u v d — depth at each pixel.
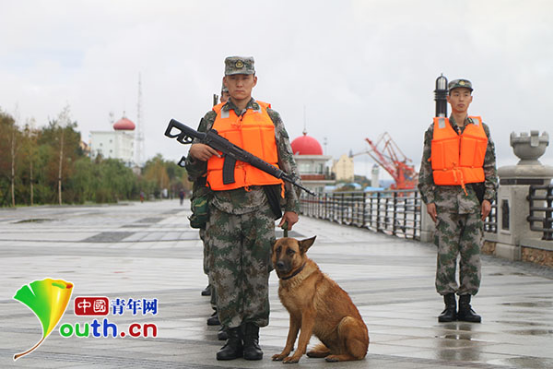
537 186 11.33
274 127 4.44
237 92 4.40
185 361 4.12
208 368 3.93
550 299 7.24
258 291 4.30
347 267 10.61
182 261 11.24
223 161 4.33
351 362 4.10
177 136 4.52
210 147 4.35
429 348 4.61
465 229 5.83
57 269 9.87
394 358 4.25
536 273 9.81
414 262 11.48
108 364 4.02
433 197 5.92
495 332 5.27
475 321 5.74
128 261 11.20
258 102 4.51
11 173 47.53
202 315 5.92
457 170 5.78
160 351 4.43
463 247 5.82
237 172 4.30
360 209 24.02
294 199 4.41
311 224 26.33
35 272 9.44
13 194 46.94
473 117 5.95
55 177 53.16
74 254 12.46
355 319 4.10
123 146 164.38
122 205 57.69
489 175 5.90
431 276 9.35
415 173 97.38
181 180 136.12
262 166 4.30
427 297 7.28
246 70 4.37
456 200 5.77
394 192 19.34
